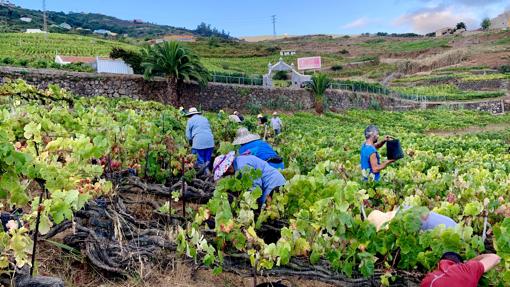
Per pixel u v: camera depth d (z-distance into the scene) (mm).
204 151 9273
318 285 4453
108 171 5934
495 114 56969
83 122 7410
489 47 111062
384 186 6664
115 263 4184
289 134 17828
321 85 42312
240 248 4258
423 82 85312
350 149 13852
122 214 4688
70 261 4227
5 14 153000
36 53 61844
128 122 8977
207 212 4535
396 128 35500
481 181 7441
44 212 3594
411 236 4059
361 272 4160
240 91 37031
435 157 11961
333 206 4270
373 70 102938
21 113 6281
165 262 4387
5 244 3354
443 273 3617
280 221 5117
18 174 3760
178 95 31859
